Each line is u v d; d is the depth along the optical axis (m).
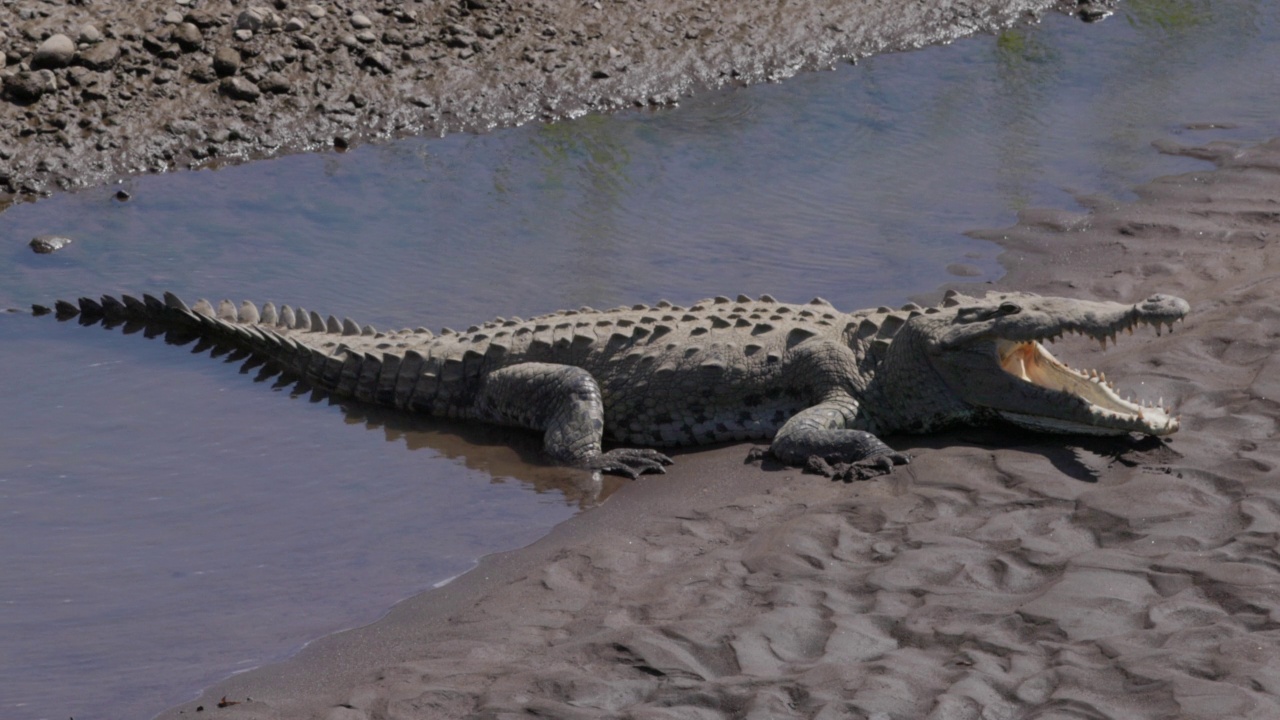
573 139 33.88
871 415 20.41
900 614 14.71
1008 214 28.75
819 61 38.50
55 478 19.78
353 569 17.27
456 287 26.16
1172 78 36.84
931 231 28.06
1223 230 26.81
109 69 33.47
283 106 33.81
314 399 23.06
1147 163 31.16
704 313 21.91
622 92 36.12
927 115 34.94
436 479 19.92
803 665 13.95
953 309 20.09
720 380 20.75
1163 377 20.12
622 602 15.61
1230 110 34.19
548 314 22.98
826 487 18.41
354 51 35.38
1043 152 32.19
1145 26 41.00
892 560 15.89
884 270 26.25
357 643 15.41
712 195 30.42
